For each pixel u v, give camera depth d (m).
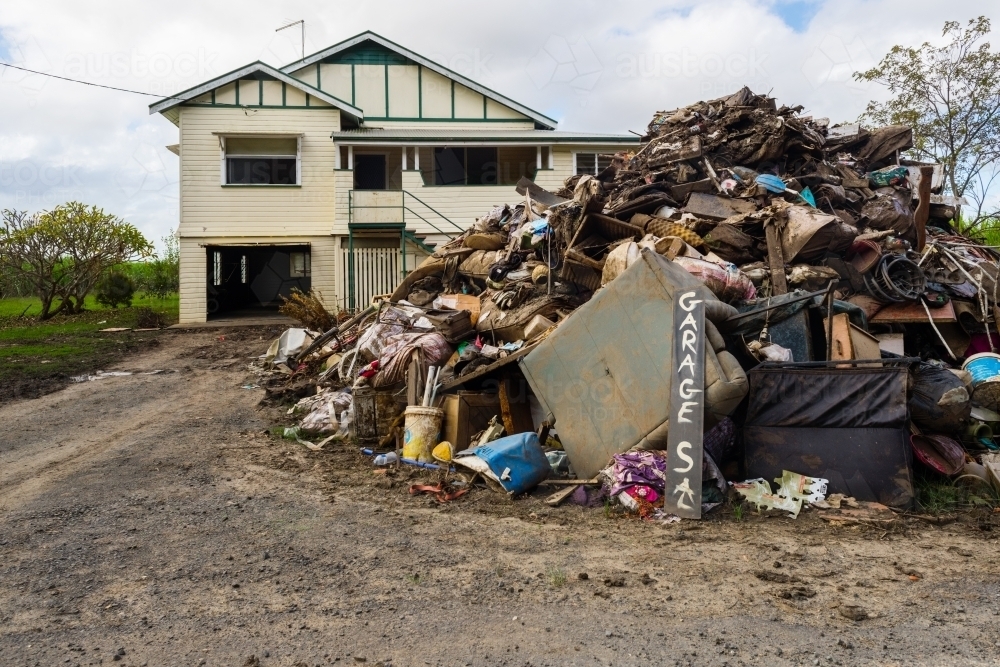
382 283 20.34
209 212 20.59
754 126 11.45
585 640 3.70
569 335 6.56
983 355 7.60
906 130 12.30
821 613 3.94
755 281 8.17
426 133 20.66
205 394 11.30
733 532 5.23
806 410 5.93
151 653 3.66
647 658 3.50
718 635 3.71
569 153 20.95
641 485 5.79
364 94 22.44
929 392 6.41
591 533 5.28
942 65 21.31
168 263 30.52
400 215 20.17
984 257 10.02
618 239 9.34
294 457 7.67
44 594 4.38
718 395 5.66
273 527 5.52
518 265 10.13
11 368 13.25
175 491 6.48
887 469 5.71
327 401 9.13
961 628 3.75
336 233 20.25
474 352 8.50
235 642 3.76
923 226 10.01
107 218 22.39
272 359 13.33
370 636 3.80
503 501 6.04
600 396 6.34
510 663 3.49
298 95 20.80
